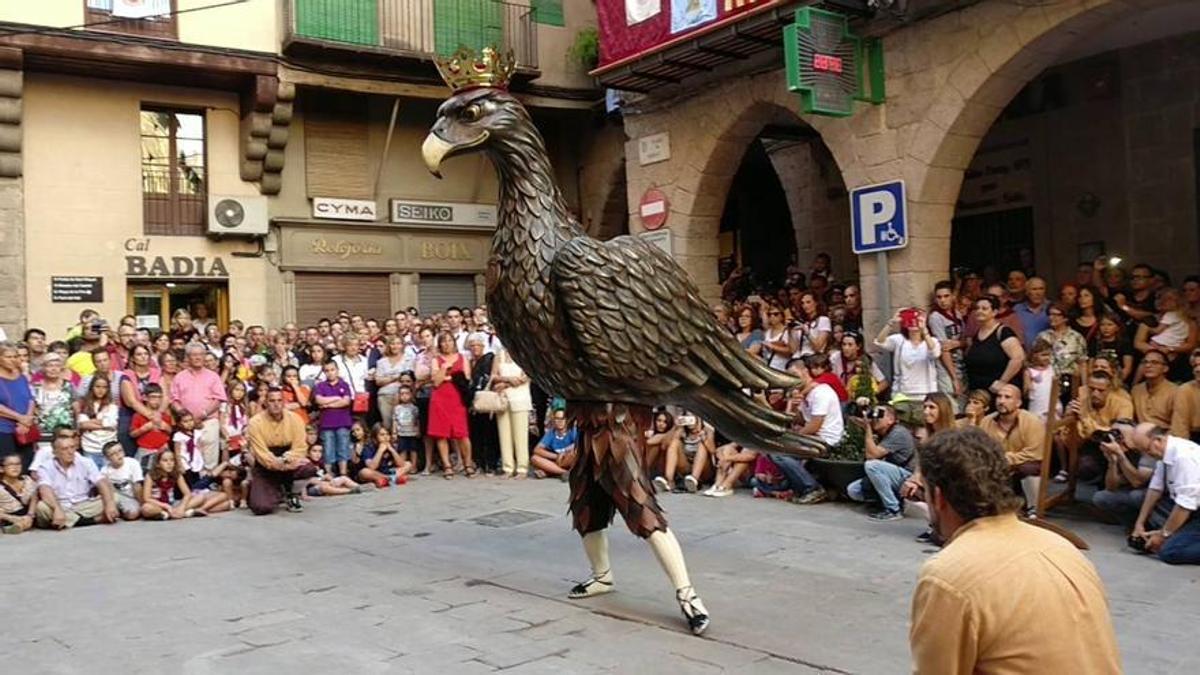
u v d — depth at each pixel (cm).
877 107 1110
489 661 501
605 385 584
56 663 517
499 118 583
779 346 1082
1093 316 938
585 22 1844
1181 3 1030
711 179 1354
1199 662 475
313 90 1695
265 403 1015
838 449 906
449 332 1220
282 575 708
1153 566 654
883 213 1098
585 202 1931
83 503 948
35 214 1477
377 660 506
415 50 1666
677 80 1348
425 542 822
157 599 644
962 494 233
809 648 511
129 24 1467
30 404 996
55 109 1496
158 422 1031
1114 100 1224
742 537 786
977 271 1387
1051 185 1295
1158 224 1190
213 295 1650
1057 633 216
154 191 1580
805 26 1041
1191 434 770
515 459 1210
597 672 482
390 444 1206
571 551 770
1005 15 988
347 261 1725
